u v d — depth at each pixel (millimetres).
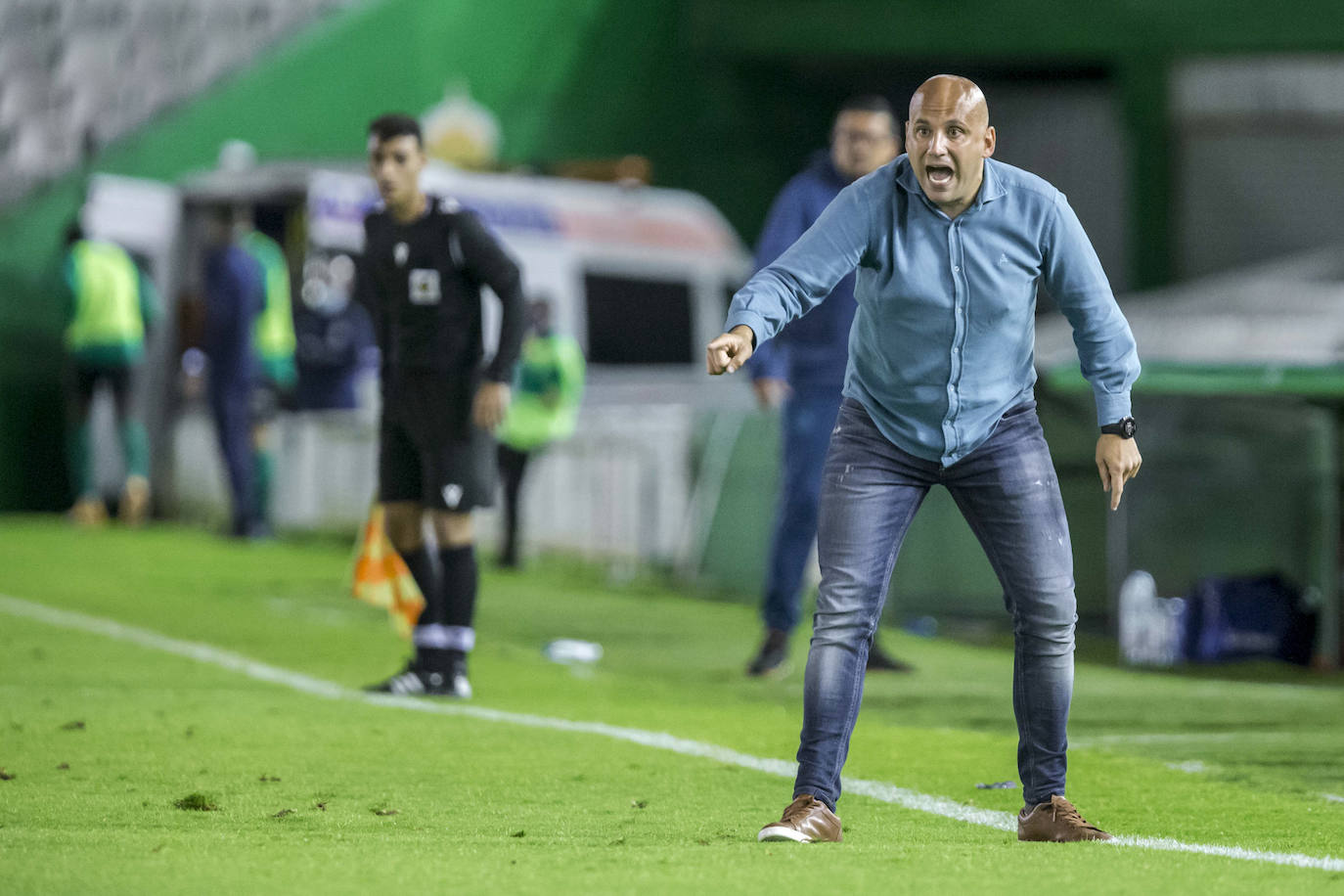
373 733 23469
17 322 63188
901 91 86875
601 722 25188
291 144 70625
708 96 83438
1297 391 39125
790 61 84188
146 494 58562
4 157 64250
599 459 50469
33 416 63250
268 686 28203
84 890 13633
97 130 66188
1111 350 16188
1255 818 18375
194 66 69000
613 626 39844
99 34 67250
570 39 78688
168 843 15773
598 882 14039
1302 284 42812
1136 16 82812
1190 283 85000
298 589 43375
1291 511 40906
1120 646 41094
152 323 59250
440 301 26094
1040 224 15766
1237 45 82750
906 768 21641
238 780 19688
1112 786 20438
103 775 19844
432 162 56875
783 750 22891
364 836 16391
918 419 16094
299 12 71750
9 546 50375
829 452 16500
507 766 21031
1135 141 83875
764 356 30375
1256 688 34094
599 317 57531
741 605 45750
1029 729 16500
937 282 15742
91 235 57594
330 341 54906
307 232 55156
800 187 29547
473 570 27500
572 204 57781
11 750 21438
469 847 15805
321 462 54156
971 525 16562
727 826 17328
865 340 16250
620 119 80625
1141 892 13742
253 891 13633
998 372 16062
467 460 26609
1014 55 83375
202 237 59188
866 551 16172
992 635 42062
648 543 49656
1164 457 42219
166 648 32594
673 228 60969
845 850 15602
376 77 72875
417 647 27672
